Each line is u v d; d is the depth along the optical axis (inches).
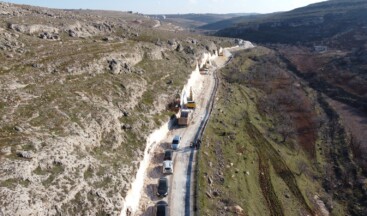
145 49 3225.9
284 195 2250.2
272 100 3902.6
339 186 2581.2
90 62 2379.4
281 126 3257.9
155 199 1691.7
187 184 1817.2
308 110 3821.4
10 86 1854.1
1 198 1174.3
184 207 1644.9
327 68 5354.3
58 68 2202.3
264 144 2795.3
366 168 2748.5
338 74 4968.0
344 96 4301.2
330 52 6722.4
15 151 1389.0
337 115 3742.6
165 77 2908.5
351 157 2913.4
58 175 1381.6
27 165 1334.9
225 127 2682.1
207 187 1857.8
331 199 2431.1
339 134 3321.9
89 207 1352.1
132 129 1994.3
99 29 3690.9
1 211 1137.4
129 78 2487.7
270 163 2554.1
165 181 1760.6
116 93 2209.6
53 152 1459.2
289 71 5492.1
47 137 1539.1
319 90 4628.4
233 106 3287.4
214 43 5772.6
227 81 4165.8
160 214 1542.8
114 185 1505.9
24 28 2652.6
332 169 2785.4
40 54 2357.3
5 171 1277.1
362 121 3624.5
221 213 1710.1
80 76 2229.3
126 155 1795.0
